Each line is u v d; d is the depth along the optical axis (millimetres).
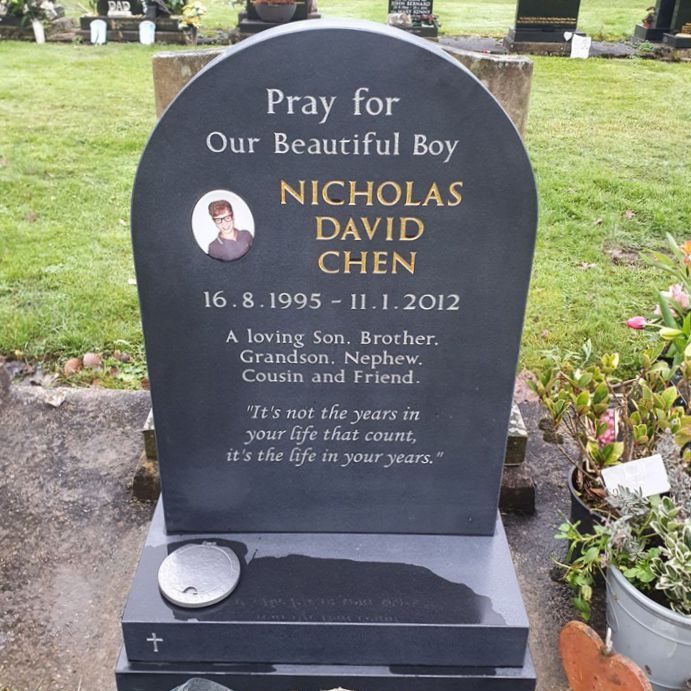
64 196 6039
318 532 2600
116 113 8164
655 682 2268
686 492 2336
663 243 5461
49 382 3840
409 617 2270
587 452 2607
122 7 11422
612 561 2287
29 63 10008
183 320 2244
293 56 1869
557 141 7656
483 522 2568
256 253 2137
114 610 2645
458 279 2170
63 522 2986
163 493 2529
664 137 7875
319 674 2297
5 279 4695
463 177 2020
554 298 4645
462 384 2338
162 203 2064
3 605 2643
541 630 2586
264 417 2400
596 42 12328
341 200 2059
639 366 3990
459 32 13211
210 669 2322
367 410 2389
